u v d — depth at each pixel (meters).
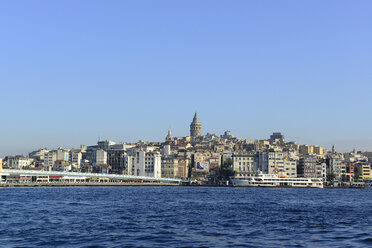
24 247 77.94
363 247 78.75
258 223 111.19
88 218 117.69
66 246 78.88
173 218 119.75
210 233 94.38
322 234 93.81
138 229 98.81
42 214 126.31
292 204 177.12
